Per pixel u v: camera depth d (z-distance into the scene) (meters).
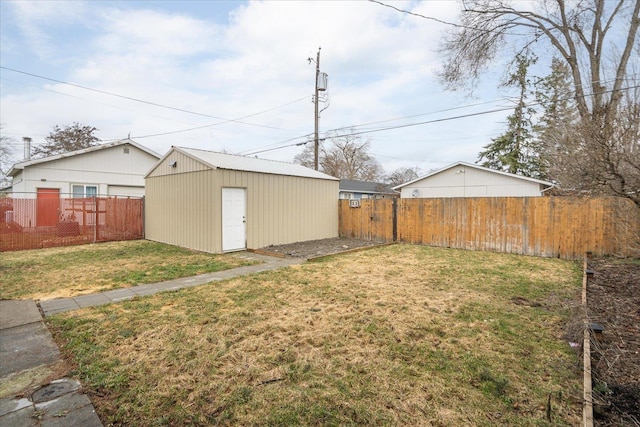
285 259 8.18
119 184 16.48
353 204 12.62
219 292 5.12
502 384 2.49
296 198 11.18
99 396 2.39
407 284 5.63
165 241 11.18
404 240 11.41
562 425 2.05
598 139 3.65
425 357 2.97
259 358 2.95
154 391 2.43
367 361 2.89
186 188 9.98
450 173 17.17
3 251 9.51
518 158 21.25
